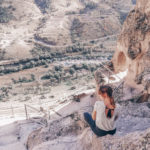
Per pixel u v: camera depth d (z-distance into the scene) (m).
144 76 13.21
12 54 156.38
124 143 4.32
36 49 166.00
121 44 18.78
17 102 65.75
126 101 9.01
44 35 184.62
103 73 21.11
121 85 14.82
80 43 172.88
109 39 189.12
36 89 93.81
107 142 4.55
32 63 129.12
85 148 5.43
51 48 168.75
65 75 111.62
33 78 112.56
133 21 17.12
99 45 169.25
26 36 190.00
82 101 22.88
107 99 4.10
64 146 6.10
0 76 118.75
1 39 181.00
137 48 16.09
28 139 7.93
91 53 151.88
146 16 15.79
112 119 4.27
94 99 21.42
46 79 109.56
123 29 18.75
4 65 141.38
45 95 71.12
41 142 7.11
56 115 18.98
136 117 7.29
